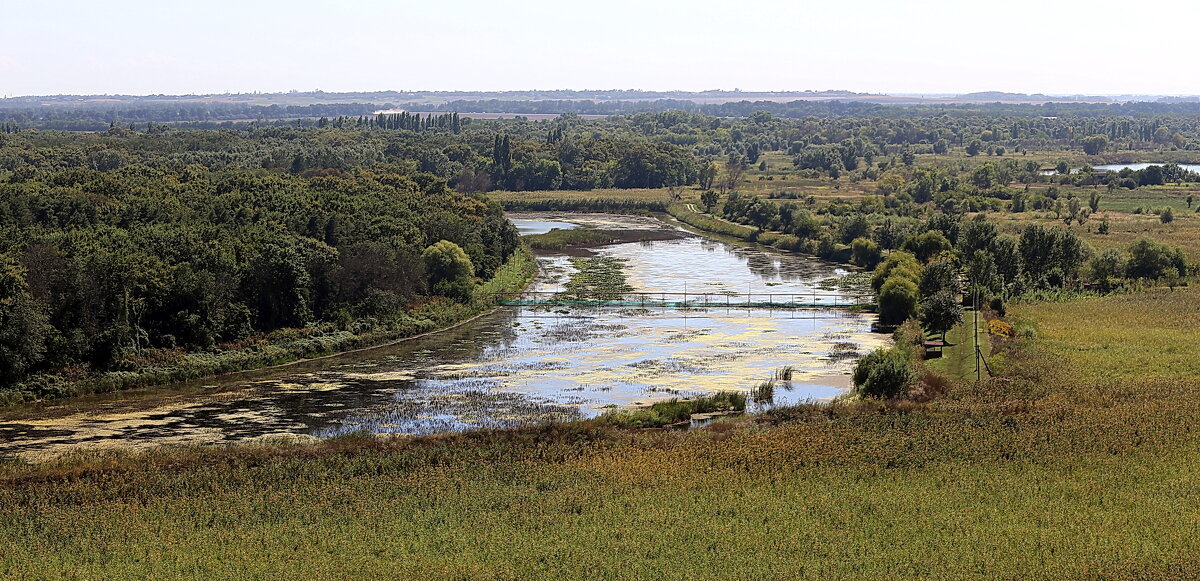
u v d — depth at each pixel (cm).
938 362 10781
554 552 5431
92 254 10750
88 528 5853
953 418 8162
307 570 5184
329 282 12800
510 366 11050
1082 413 8250
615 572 5162
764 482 6712
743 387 10069
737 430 8081
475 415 9044
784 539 5631
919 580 5034
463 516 6056
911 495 6388
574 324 13600
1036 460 7081
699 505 6234
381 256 13600
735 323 13625
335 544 5581
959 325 12712
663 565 5259
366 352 11888
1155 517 5900
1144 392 9038
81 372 9938
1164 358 10781
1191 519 5853
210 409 9262
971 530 5747
